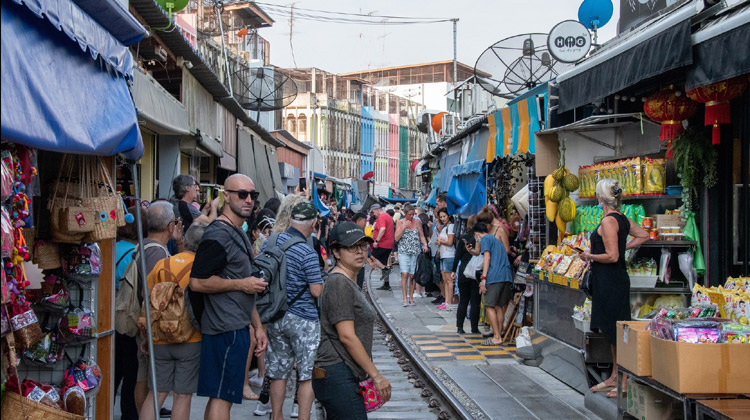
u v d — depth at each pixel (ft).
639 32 22.88
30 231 15.28
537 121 32.17
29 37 10.98
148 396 17.57
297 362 20.20
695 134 23.27
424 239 53.62
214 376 16.70
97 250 17.02
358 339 14.48
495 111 40.14
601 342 24.71
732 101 22.40
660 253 25.27
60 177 16.28
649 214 27.96
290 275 20.16
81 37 12.78
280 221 22.79
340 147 216.74
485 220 38.11
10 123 9.64
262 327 18.89
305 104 206.39
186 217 25.88
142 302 18.71
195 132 39.99
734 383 16.63
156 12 28.32
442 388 25.49
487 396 25.43
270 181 78.33
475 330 39.99
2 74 9.52
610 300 22.24
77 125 12.43
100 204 16.44
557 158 32.01
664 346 17.43
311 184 123.95
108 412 17.46
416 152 272.10
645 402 18.65
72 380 15.98
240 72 63.36
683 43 18.40
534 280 31.12
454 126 74.64
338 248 14.84
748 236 22.00
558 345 27.84
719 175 23.06
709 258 23.41
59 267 16.75
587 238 27.37
